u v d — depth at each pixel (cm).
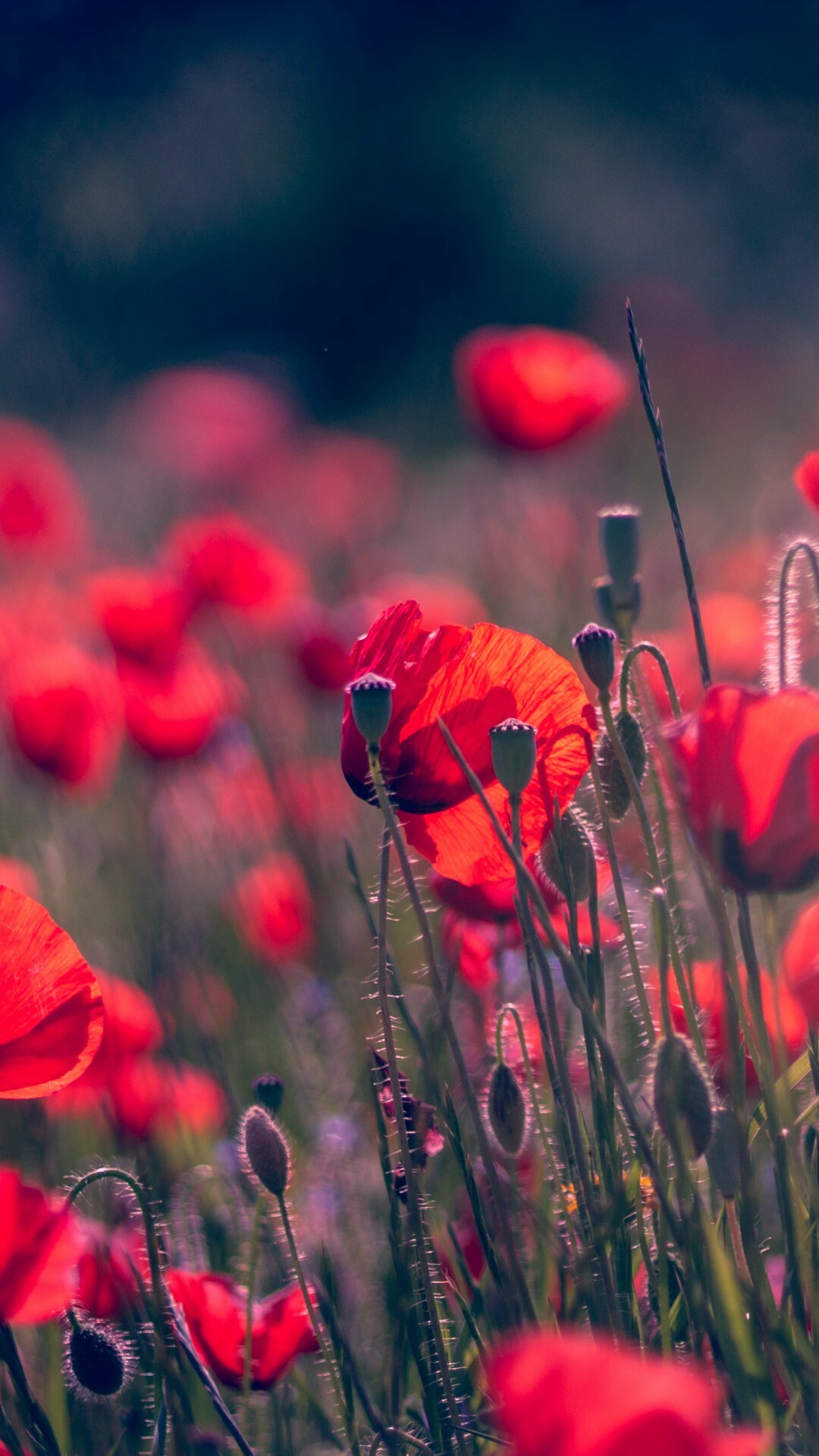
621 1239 143
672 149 1191
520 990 166
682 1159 136
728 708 138
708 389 662
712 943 159
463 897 154
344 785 235
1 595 322
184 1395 146
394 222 1198
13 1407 152
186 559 228
